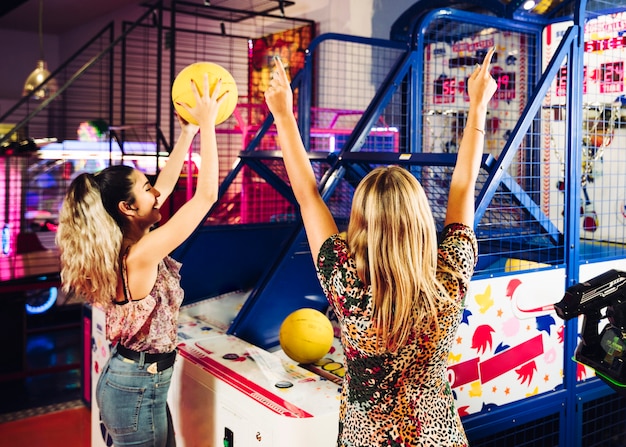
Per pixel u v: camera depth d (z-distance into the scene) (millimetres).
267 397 2289
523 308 2889
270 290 3350
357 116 6945
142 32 10898
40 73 9031
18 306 5262
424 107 4895
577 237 3078
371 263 1545
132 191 2248
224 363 2670
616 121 4020
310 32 7461
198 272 3809
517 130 2781
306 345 2889
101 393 2262
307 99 4598
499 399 2832
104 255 2127
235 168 3871
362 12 6859
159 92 6027
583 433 3469
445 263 1621
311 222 1758
